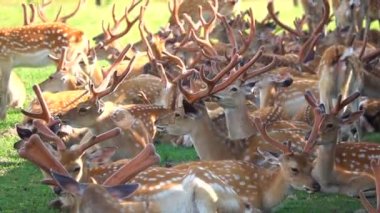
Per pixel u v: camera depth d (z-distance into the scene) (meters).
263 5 37.53
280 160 12.51
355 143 14.10
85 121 15.09
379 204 10.48
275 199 12.52
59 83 19.58
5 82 21.05
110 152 11.94
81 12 35.53
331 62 16.84
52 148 11.82
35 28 22.25
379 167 10.66
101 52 22.84
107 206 9.67
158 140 17.62
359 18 25.62
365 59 17.98
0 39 21.98
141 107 16.09
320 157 13.52
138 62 21.25
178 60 19.86
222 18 19.83
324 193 14.19
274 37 23.98
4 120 20.17
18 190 14.67
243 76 15.22
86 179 11.82
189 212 11.44
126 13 22.81
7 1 37.66
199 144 14.29
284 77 17.92
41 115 13.63
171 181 11.60
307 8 26.30
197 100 14.60
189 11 27.45
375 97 18.11
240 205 11.61
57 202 12.77
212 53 20.03
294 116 17.67
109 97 18.59
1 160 16.55
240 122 15.19
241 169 12.55
